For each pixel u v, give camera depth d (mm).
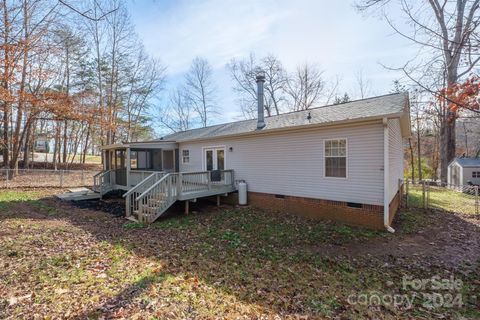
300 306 3291
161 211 8523
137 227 7445
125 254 4949
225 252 5371
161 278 3900
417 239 6430
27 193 12859
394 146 9008
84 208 10258
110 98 22062
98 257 4707
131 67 24062
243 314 3031
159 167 13930
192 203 11414
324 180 8406
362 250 5629
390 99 8656
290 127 8805
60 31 13164
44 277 3734
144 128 26766
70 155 32156
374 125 7258
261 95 11211
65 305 2990
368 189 7414
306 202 8898
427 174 27594
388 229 7008
